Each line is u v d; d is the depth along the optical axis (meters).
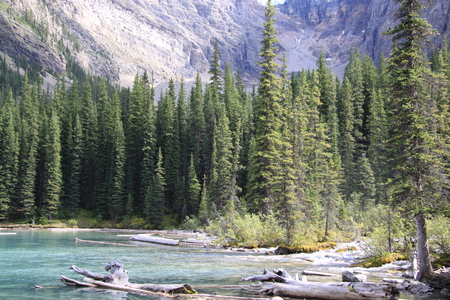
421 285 16.73
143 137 86.56
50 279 18.38
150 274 20.50
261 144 48.69
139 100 91.94
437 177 19.16
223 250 35.19
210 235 54.47
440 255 22.14
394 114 21.59
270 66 50.16
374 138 72.81
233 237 39.47
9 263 24.19
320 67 99.75
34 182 81.56
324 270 22.00
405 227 25.22
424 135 19.30
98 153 89.69
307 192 45.72
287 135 45.78
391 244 25.98
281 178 33.88
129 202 79.31
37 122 89.88
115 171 80.69
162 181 77.94
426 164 19.39
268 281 16.62
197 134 88.25
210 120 90.75
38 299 14.09
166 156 84.00
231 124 87.38
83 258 27.19
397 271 21.28
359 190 68.81
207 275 20.17
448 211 18.25
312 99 77.12
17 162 79.25
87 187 88.31
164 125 90.75
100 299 14.13
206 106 95.19
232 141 83.19
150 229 75.19
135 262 25.62
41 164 84.38
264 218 42.62
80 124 88.38
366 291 13.98
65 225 76.69
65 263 24.33
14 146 78.50
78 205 83.94
